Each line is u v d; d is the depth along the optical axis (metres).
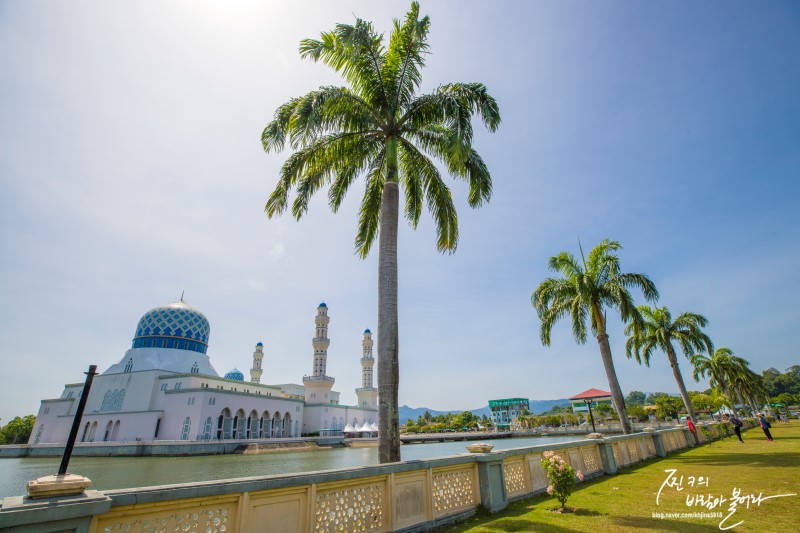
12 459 54.16
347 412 94.69
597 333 24.09
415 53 12.42
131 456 52.81
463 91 12.27
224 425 63.28
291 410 79.88
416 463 7.48
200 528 4.66
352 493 6.39
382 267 11.48
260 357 99.12
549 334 24.14
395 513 6.89
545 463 9.00
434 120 12.91
